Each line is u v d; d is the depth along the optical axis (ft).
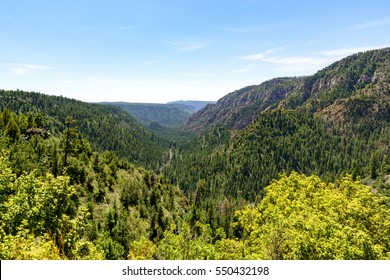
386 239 95.30
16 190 56.85
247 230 136.26
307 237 70.64
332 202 109.70
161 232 216.74
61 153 272.72
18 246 39.14
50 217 51.37
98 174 278.05
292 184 154.40
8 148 236.02
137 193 280.51
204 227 71.46
